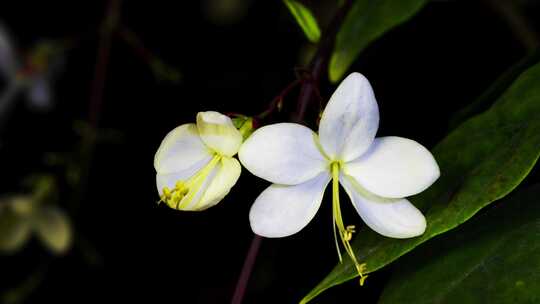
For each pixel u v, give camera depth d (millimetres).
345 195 375
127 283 463
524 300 249
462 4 408
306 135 259
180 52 458
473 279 256
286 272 418
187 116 457
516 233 258
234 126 261
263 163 257
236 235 439
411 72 405
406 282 262
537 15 406
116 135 424
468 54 405
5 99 463
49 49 448
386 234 256
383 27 310
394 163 258
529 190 263
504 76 290
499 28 405
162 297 458
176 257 456
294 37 441
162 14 460
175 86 459
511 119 264
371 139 257
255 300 422
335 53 311
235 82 448
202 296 448
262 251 424
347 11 310
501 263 255
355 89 253
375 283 388
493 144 263
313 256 413
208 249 449
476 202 252
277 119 279
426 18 408
